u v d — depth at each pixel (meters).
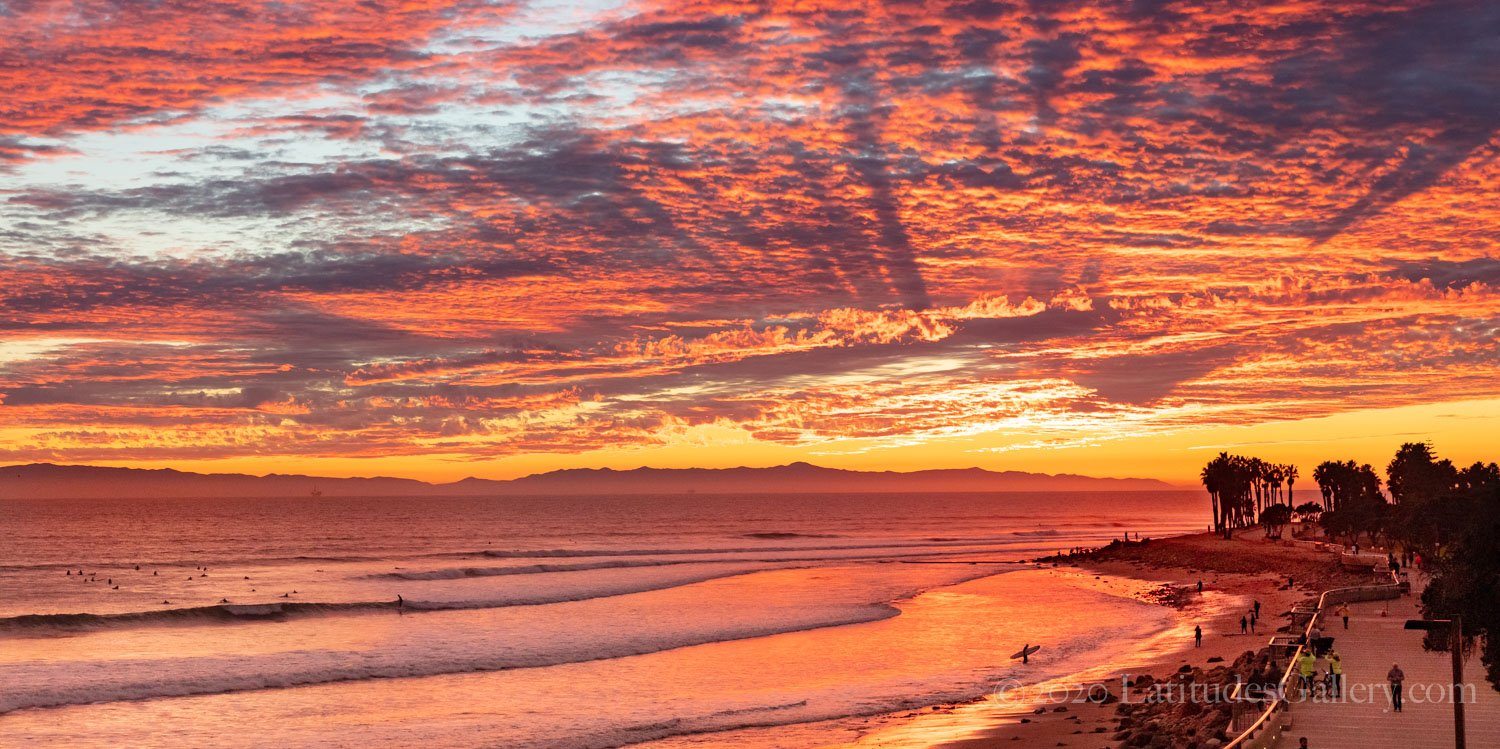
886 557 158.62
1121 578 120.38
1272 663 37.31
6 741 41.78
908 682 52.84
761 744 40.06
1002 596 99.25
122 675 54.28
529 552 161.38
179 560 145.38
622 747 40.38
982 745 37.66
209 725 44.47
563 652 62.88
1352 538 139.12
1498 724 28.66
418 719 45.25
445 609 89.00
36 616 74.94
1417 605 57.28
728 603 92.81
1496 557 26.30
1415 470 114.62
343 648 65.69
